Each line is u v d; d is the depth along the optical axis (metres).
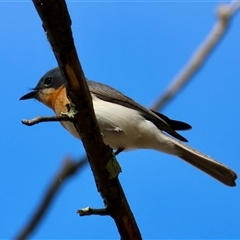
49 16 7.38
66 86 8.32
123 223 9.27
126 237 9.36
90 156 8.93
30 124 8.24
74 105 8.45
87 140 8.79
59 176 7.90
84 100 8.39
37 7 7.29
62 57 7.88
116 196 9.09
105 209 9.15
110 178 9.00
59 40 7.67
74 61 7.96
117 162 9.02
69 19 7.54
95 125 8.68
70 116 8.47
